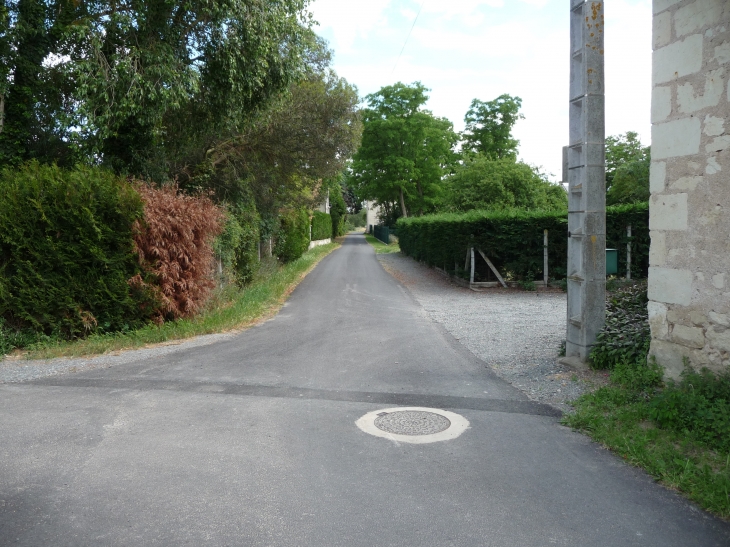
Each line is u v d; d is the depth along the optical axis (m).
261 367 7.26
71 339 9.02
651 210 5.75
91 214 8.84
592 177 6.98
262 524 3.25
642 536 3.17
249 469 4.03
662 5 5.54
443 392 6.11
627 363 6.30
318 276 21.86
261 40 11.62
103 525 3.22
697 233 5.21
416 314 12.26
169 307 9.86
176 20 11.35
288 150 18.67
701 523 3.32
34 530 3.16
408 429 4.92
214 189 16.83
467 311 12.72
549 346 8.55
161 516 3.33
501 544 3.07
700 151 5.16
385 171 50.00
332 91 18.98
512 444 4.57
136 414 5.26
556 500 3.60
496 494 3.68
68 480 3.82
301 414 5.31
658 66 5.61
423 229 25.47
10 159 10.85
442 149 51.53
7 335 8.52
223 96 12.48
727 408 4.46
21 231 8.59
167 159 15.09
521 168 27.17
